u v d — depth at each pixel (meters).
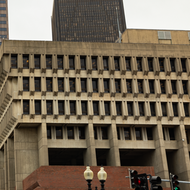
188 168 78.50
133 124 78.25
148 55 81.44
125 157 86.50
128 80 80.44
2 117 83.19
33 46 76.75
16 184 72.62
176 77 82.56
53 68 76.12
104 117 77.00
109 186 68.06
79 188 64.00
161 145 78.31
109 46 80.00
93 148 74.56
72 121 75.56
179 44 84.19
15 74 75.12
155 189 27.27
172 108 80.62
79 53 78.31
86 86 78.00
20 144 75.06
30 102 74.06
